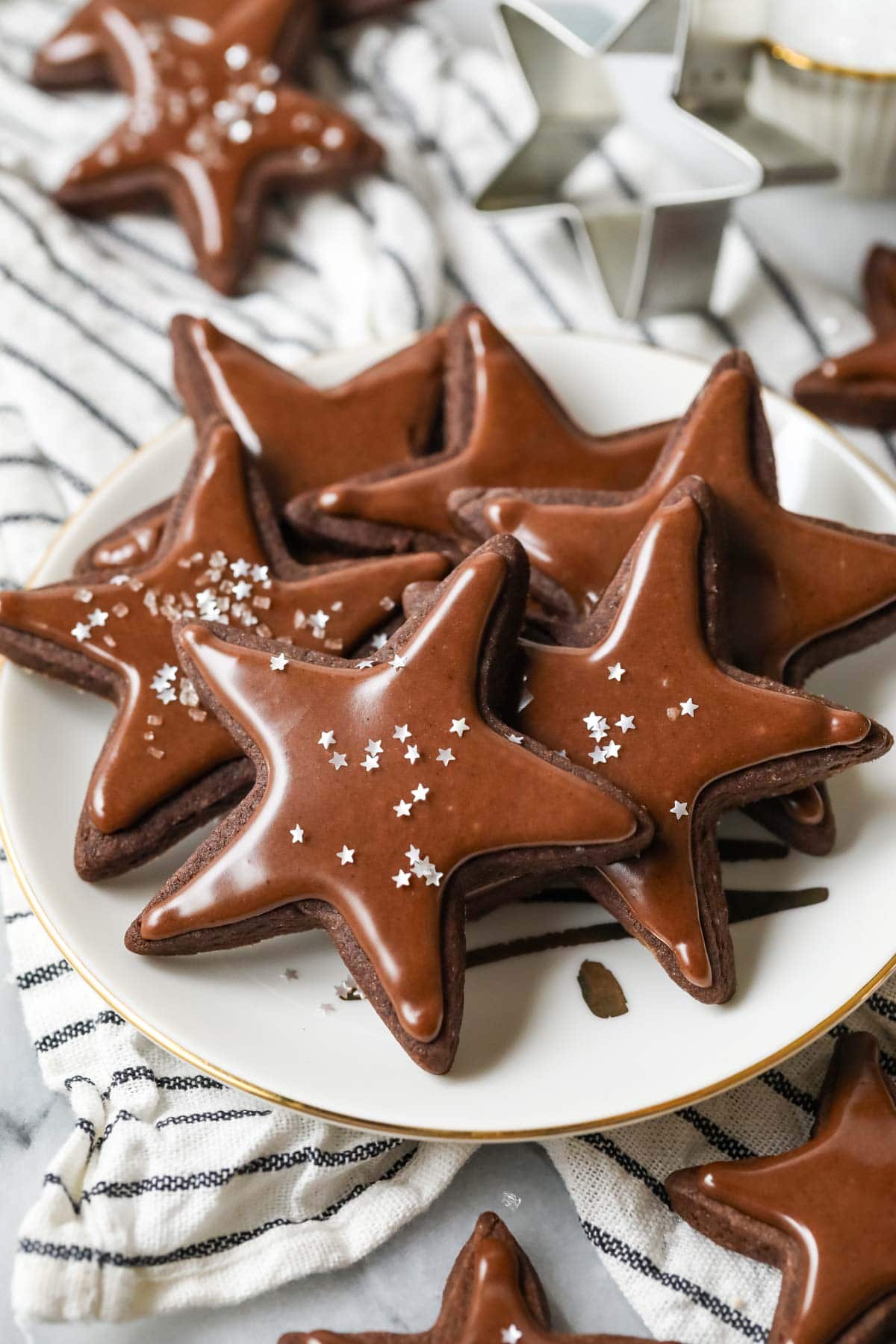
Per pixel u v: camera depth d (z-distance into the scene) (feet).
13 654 1.28
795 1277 1.16
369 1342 1.16
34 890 1.23
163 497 1.40
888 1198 1.17
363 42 1.70
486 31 1.74
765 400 1.40
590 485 1.35
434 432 1.42
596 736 1.20
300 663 1.21
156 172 1.61
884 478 1.37
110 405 1.51
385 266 1.57
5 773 1.27
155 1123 1.24
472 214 1.62
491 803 1.17
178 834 1.25
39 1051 1.27
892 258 1.55
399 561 1.29
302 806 1.18
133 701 1.26
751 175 1.64
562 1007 1.21
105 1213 1.20
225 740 1.24
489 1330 1.15
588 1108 1.17
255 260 1.62
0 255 1.56
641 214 1.54
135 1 1.65
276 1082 1.18
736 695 1.20
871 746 1.21
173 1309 1.20
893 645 1.32
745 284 1.58
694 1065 1.18
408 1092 1.18
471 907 1.23
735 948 1.23
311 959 1.23
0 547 1.46
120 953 1.22
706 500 1.25
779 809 1.24
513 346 1.40
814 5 1.47
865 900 1.24
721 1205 1.18
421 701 1.19
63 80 1.68
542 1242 1.23
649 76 1.65
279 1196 1.23
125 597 1.28
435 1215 1.24
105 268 1.59
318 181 1.61
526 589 1.23
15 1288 1.17
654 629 1.22
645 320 1.57
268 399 1.38
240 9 1.63
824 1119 1.21
